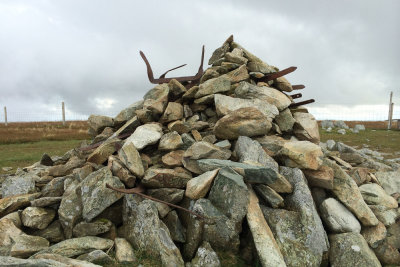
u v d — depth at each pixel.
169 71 8.44
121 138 6.84
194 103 7.53
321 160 5.40
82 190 5.11
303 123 7.56
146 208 4.66
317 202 5.48
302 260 4.26
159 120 6.92
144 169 5.59
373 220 5.08
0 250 4.29
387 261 4.88
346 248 4.54
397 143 17.17
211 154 5.43
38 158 13.84
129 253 4.31
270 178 4.69
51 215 5.09
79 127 31.23
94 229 4.70
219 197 4.63
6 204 5.22
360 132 22.50
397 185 6.76
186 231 4.73
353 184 5.47
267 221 4.73
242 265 4.34
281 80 8.55
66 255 4.18
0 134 23.66
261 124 6.05
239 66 8.20
